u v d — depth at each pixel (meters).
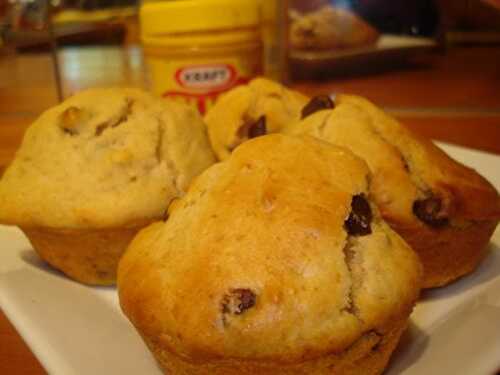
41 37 0.85
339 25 0.60
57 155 0.26
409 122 0.45
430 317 0.23
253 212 0.19
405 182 0.24
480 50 0.69
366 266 0.19
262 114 0.30
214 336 0.17
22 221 0.25
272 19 0.56
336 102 0.27
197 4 0.37
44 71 0.72
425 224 0.24
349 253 0.19
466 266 0.25
